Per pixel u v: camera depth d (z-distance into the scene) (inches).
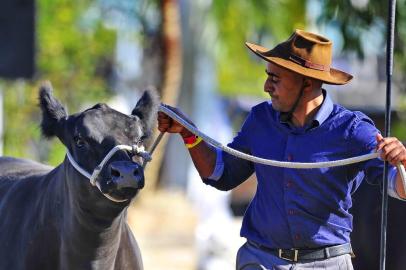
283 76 397.4
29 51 652.7
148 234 928.9
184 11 1061.1
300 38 396.5
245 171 423.5
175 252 890.7
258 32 999.0
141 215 938.1
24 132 1004.6
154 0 986.1
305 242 401.1
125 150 402.6
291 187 400.8
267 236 407.2
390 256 512.7
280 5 947.3
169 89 965.2
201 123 1113.4
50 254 439.8
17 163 519.8
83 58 1097.4
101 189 398.6
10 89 1005.8
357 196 521.7
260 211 408.8
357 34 768.3
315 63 395.5
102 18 1109.7
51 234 438.6
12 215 461.4
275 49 401.1
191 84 1088.8
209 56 1080.8
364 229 518.3
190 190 1142.3
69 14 1079.0
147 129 426.6
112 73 1227.9
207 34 1064.8
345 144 397.7
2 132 874.8
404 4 737.6
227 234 931.3
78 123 413.7
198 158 417.1
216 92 1261.1
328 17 771.4
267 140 408.8
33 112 1015.6
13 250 452.4
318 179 398.0
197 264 892.6
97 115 413.4
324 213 400.8
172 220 941.2
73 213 420.2
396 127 955.3
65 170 426.3
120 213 413.4
